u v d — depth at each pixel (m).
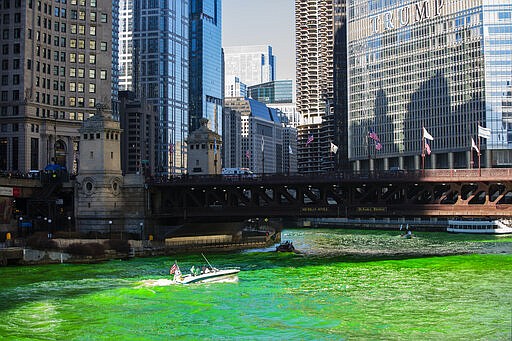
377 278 102.06
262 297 86.38
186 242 145.38
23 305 81.38
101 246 123.25
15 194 134.75
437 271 108.75
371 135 155.88
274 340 65.38
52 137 184.25
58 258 118.81
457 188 119.69
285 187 130.88
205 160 168.12
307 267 116.31
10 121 178.88
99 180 137.75
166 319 74.19
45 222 138.50
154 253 134.38
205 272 100.12
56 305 81.38
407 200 122.81
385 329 68.88
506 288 91.31
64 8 192.75
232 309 79.06
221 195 147.00
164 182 135.88
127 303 82.44
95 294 87.75
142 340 65.94
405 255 137.12
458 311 76.69
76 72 193.50
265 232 179.50
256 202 136.12
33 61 182.00
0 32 182.38
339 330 68.81
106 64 199.50
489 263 118.12
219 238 154.00
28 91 180.12
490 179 116.00
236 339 65.88
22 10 180.75
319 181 124.62
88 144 139.25
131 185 138.25
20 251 115.12
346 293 89.06
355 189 133.62
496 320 71.94
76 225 138.88
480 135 129.75
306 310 78.38
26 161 177.88
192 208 135.38
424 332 67.44
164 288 93.00
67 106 190.75
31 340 65.88
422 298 84.88
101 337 67.00
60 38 191.38
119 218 138.12
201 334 67.88
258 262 124.50
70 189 141.62
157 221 140.50
